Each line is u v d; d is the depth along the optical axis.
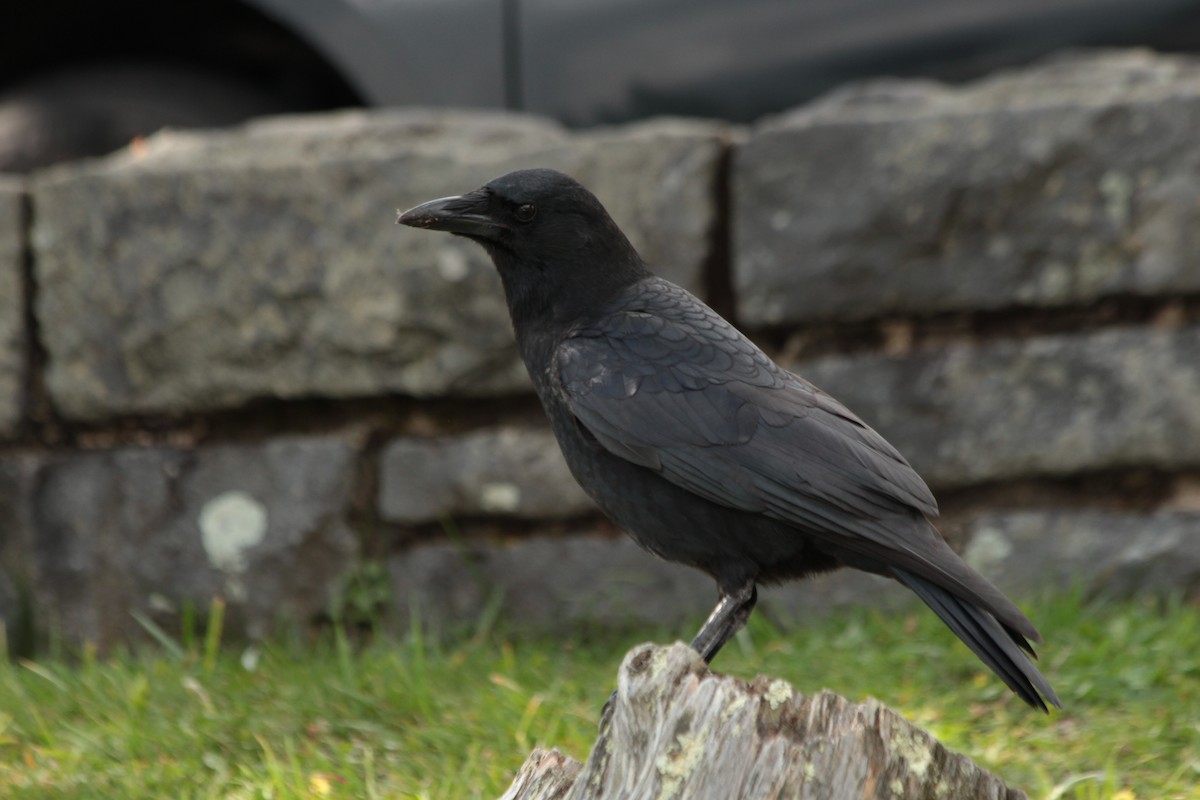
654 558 10.42
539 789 5.65
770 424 6.73
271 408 10.87
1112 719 8.12
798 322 10.22
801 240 10.12
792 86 11.11
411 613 10.63
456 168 10.34
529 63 11.15
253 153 10.75
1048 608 9.41
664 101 11.14
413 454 10.65
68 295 10.82
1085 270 9.84
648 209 10.25
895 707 8.36
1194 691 8.30
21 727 8.27
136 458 10.84
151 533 10.80
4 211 10.82
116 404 10.84
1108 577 9.81
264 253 10.59
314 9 11.16
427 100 11.11
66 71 12.19
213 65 12.24
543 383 7.28
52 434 11.05
